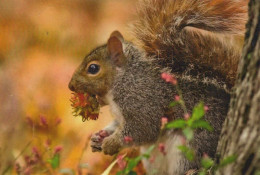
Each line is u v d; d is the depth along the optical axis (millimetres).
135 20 9242
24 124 12078
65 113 12484
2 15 16859
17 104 12805
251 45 6219
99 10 17625
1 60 15258
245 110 6152
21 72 14484
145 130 8695
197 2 8828
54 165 6969
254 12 6230
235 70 8578
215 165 6676
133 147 8820
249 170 6023
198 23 8781
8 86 13617
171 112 8625
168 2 9047
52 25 16641
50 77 14133
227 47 8797
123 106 8812
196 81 8562
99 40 16422
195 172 8148
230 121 6434
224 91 8523
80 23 16922
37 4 17469
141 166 9688
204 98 8461
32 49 15844
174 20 8883
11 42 15914
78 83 9039
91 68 9000
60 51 15812
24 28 16531
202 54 8719
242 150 6121
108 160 10609
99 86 8961
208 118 8344
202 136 8312
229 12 8680
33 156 8875
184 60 8734
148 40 9023
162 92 8625
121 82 8852
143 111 8688
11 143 11000
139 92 8734
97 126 11766
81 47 16062
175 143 8422
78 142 11547
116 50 8898
